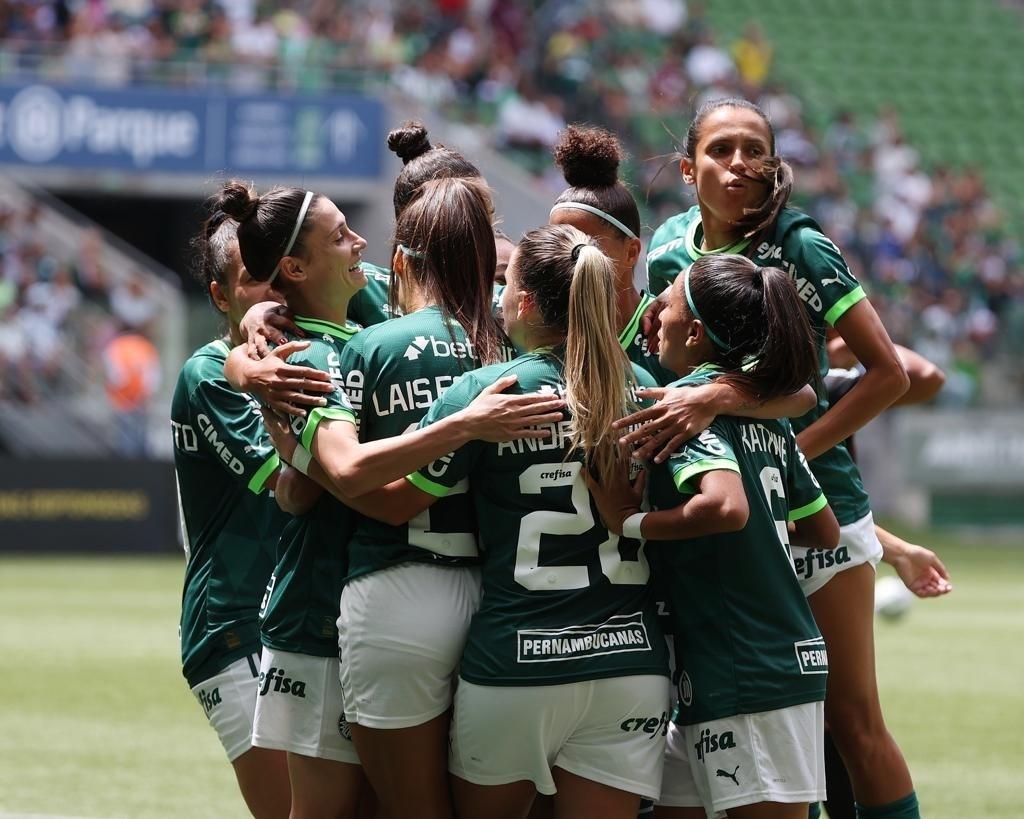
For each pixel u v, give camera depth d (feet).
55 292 227.20
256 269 46.26
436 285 44.42
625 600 42.24
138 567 190.19
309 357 43.73
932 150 324.19
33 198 235.40
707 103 52.39
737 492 41.47
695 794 44.98
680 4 315.78
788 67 328.90
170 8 259.60
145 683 103.76
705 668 42.98
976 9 355.36
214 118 243.19
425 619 42.47
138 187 242.17
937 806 69.31
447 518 43.21
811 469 52.54
